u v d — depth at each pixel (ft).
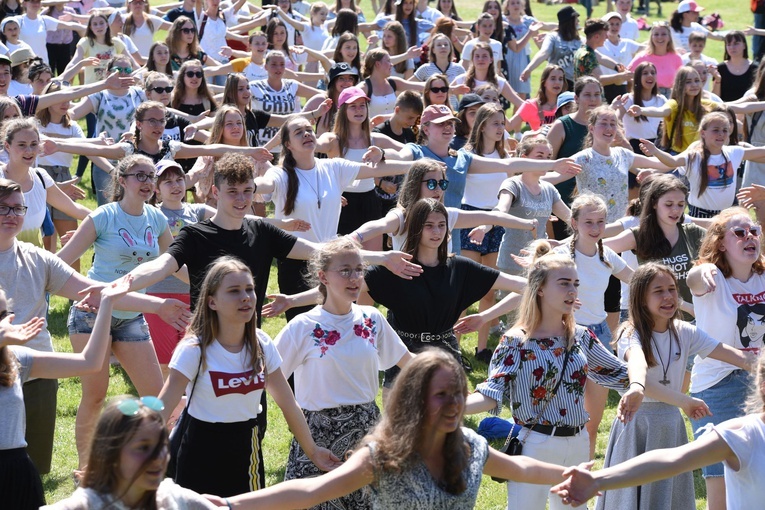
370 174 34.04
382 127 43.39
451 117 35.09
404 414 17.13
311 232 32.73
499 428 24.49
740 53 64.08
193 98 50.06
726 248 26.96
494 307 27.22
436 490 17.15
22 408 20.17
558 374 22.44
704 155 41.45
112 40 65.36
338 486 17.21
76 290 25.16
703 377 26.43
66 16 74.84
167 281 31.14
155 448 15.79
